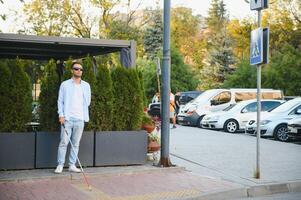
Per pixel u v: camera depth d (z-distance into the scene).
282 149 14.73
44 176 9.31
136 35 41.50
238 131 22.11
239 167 11.27
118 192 8.48
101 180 9.45
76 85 9.78
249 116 21.83
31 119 10.16
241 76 40.56
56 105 10.31
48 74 10.45
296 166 11.50
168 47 10.62
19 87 9.94
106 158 10.57
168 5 10.57
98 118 10.61
